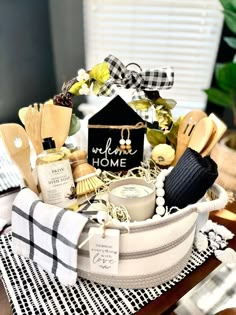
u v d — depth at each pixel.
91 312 0.38
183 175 0.41
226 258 0.47
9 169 0.68
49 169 0.43
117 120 0.48
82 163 0.47
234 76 0.69
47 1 0.97
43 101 1.09
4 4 0.90
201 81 1.07
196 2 0.96
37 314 0.37
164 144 0.52
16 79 1.00
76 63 1.09
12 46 0.96
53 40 1.03
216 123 0.48
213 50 1.02
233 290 0.42
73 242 0.36
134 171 0.51
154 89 0.50
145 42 1.06
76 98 1.08
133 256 0.38
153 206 0.42
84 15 1.03
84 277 0.41
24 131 0.44
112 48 1.08
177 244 0.40
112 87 0.50
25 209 0.40
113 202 0.41
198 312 0.40
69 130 0.49
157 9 0.99
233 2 0.67
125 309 0.38
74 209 0.44
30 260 0.45
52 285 0.41
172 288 0.41
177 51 1.05
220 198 0.42
